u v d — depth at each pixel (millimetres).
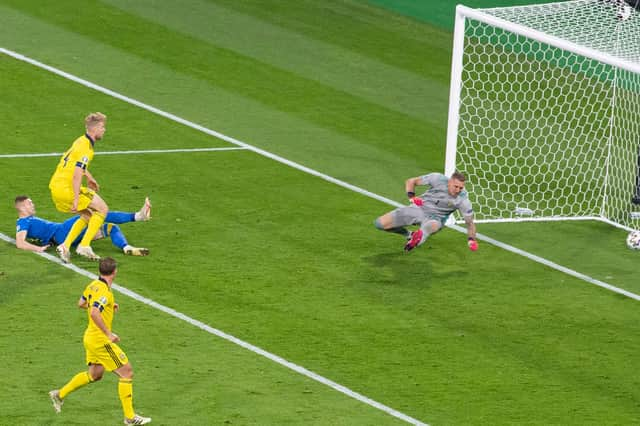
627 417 47219
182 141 74750
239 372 49031
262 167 71812
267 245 61438
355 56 91938
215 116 79000
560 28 72438
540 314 56000
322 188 69375
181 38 91500
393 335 52938
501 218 68312
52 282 55875
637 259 63594
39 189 66250
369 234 63719
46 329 51594
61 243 59281
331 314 54500
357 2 103375
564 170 75875
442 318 54875
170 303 54531
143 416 45438
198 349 50688
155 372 48656
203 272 57906
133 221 59938
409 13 102000
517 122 82188
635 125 82312
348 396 47625
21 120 75938
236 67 87500
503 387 49062
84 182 67188
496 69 90312
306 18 98500
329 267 59438
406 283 58250
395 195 69250
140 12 95875
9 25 90938
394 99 84812
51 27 91250
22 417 44938
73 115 77375
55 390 45219
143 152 72625
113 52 87938
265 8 99812
